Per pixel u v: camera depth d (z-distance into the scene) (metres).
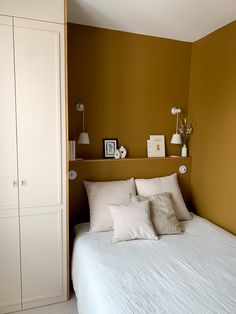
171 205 2.39
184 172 2.99
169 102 2.95
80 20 2.39
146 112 2.85
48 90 1.96
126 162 2.71
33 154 1.97
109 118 2.69
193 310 1.26
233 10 2.15
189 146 3.04
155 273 1.60
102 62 2.60
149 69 2.81
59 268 2.12
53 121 2.00
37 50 1.91
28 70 1.89
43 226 2.04
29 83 1.91
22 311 2.02
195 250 1.93
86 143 2.50
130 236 2.06
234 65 2.34
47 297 2.11
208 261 1.77
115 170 2.66
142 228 2.08
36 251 2.04
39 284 2.07
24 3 1.84
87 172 2.55
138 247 1.96
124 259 1.77
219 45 2.52
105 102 2.66
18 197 1.95
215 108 2.59
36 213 2.01
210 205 2.71
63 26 1.96
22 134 1.92
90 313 1.46
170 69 2.90
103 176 2.62
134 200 2.31
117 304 1.30
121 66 2.69
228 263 1.74
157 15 2.27
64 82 2.00
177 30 2.61
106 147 2.69
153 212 2.27
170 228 2.22
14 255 1.98
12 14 1.81
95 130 2.65
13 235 1.96
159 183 2.65
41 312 2.01
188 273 1.61
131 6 2.11
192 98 2.96
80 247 2.00
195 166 2.95
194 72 2.92
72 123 2.55
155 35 2.76
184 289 1.44
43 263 2.07
